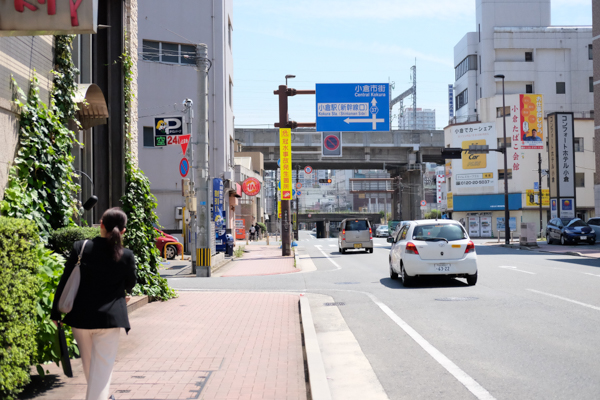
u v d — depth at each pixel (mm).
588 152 59469
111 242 4324
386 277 17188
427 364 6355
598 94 40281
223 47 33812
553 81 70188
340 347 7469
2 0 5633
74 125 10359
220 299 12273
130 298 10914
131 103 11875
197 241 18734
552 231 36375
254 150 73062
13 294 4496
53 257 5930
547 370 5898
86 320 4184
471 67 73062
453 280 15578
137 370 6051
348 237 31719
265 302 11781
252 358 6629
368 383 5715
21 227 4684
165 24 31984
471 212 61688
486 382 5543
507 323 8633
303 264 24297
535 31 70250
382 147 63719
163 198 31172
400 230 16078
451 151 36625
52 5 5648
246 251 37906
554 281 14375
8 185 6906
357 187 113000
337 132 28812
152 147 31266
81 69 11086
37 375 5719
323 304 11625
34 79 7602
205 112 18500
